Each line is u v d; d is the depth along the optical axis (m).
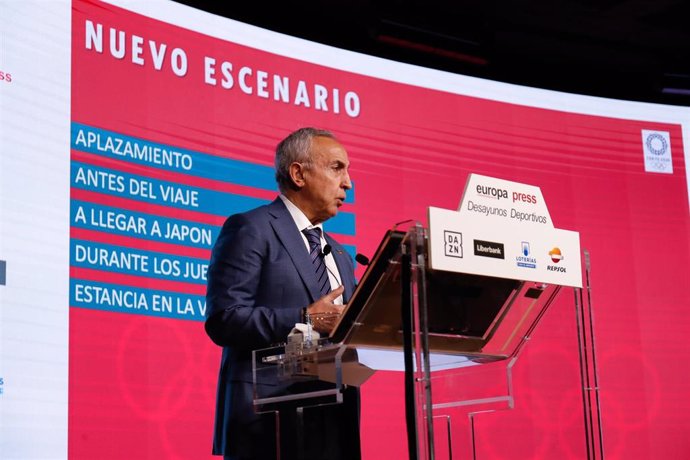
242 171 4.22
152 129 3.91
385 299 1.89
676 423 5.32
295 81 4.55
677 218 5.63
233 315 2.33
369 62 4.87
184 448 3.73
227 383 2.36
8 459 3.13
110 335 3.56
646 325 5.40
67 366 3.38
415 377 1.78
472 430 2.28
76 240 3.51
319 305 2.19
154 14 4.04
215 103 4.20
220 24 4.30
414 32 5.12
